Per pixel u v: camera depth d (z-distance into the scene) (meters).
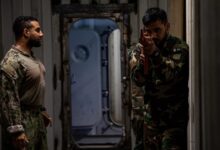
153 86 2.80
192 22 2.60
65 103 5.12
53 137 5.07
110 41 6.21
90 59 6.60
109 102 6.44
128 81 5.09
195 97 2.51
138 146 3.35
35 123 3.36
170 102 2.81
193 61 2.56
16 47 3.33
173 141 2.81
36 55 4.98
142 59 2.76
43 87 3.45
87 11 5.02
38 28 3.40
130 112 5.13
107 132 6.68
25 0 4.91
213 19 1.97
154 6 4.91
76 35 6.58
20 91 3.28
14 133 3.18
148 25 2.70
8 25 4.91
